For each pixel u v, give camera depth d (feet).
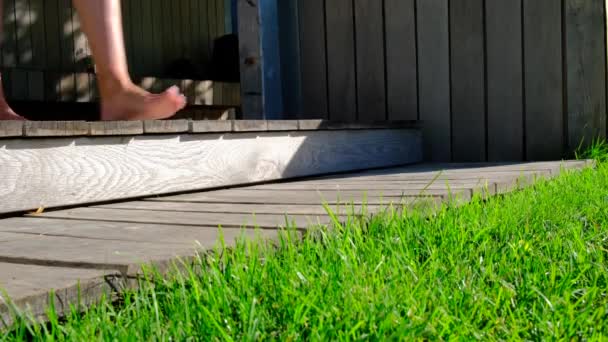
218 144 8.79
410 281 4.10
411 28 12.93
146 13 19.79
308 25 13.76
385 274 4.27
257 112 12.60
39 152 6.79
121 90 8.52
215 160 8.75
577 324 3.45
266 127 9.38
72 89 12.97
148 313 3.52
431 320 3.38
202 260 4.25
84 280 3.54
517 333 3.31
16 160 6.58
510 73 12.18
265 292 3.77
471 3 12.41
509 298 3.91
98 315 3.37
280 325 3.43
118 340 3.07
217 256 4.19
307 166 10.19
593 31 11.57
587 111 11.66
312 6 13.71
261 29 12.76
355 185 8.78
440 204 6.70
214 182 8.73
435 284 4.10
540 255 4.83
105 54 8.48
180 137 8.29
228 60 20.35
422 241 5.24
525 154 12.14
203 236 5.06
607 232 5.64
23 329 3.07
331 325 3.24
